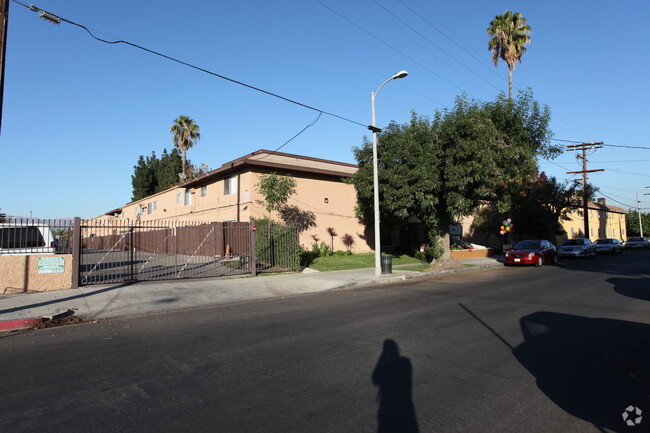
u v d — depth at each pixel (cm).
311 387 473
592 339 675
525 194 3148
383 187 2002
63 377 516
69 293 1184
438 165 1828
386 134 2153
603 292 1188
